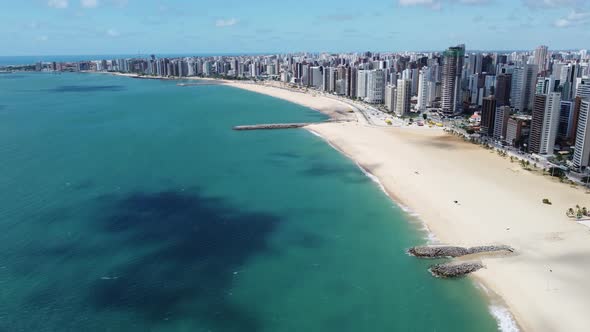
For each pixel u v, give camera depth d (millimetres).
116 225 99188
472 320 66125
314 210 109750
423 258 84438
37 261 82312
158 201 114562
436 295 72688
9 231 94562
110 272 79250
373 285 76000
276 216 106000
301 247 90062
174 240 92438
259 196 119688
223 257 85688
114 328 64688
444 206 108938
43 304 69500
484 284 74750
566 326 63562
